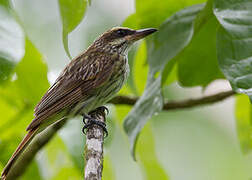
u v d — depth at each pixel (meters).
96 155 7.59
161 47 8.65
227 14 6.63
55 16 11.82
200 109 15.40
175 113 14.91
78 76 10.66
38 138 9.59
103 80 10.61
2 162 9.85
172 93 13.41
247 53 6.36
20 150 8.99
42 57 9.16
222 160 15.16
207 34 9.32
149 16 9.71
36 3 11.63
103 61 10.95
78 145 9.44
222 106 15.80
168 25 8.83
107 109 10.41
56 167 10.20
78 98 10.38
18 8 11.51
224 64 6.38
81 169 9.28
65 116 10.25
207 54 9.58
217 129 15.47
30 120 10.15
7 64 7.64
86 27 12.04
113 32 11.41
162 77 8.41
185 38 8.63
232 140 15.27
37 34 11.73
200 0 9.64
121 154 14.80
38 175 9.88
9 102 9.80
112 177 9.95
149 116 8.22
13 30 7.86
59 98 10.30
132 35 11.27
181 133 14.90
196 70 9.80
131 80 12.05
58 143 10.11
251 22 6.50
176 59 8.68
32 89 9.53
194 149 14.92
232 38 6.46
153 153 10.30
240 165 15.18
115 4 12.73
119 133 14.45
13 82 9.41
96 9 12.45
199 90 14.36
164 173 10.35
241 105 10.68
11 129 10.09
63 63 11.91
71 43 11.79
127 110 10.70
